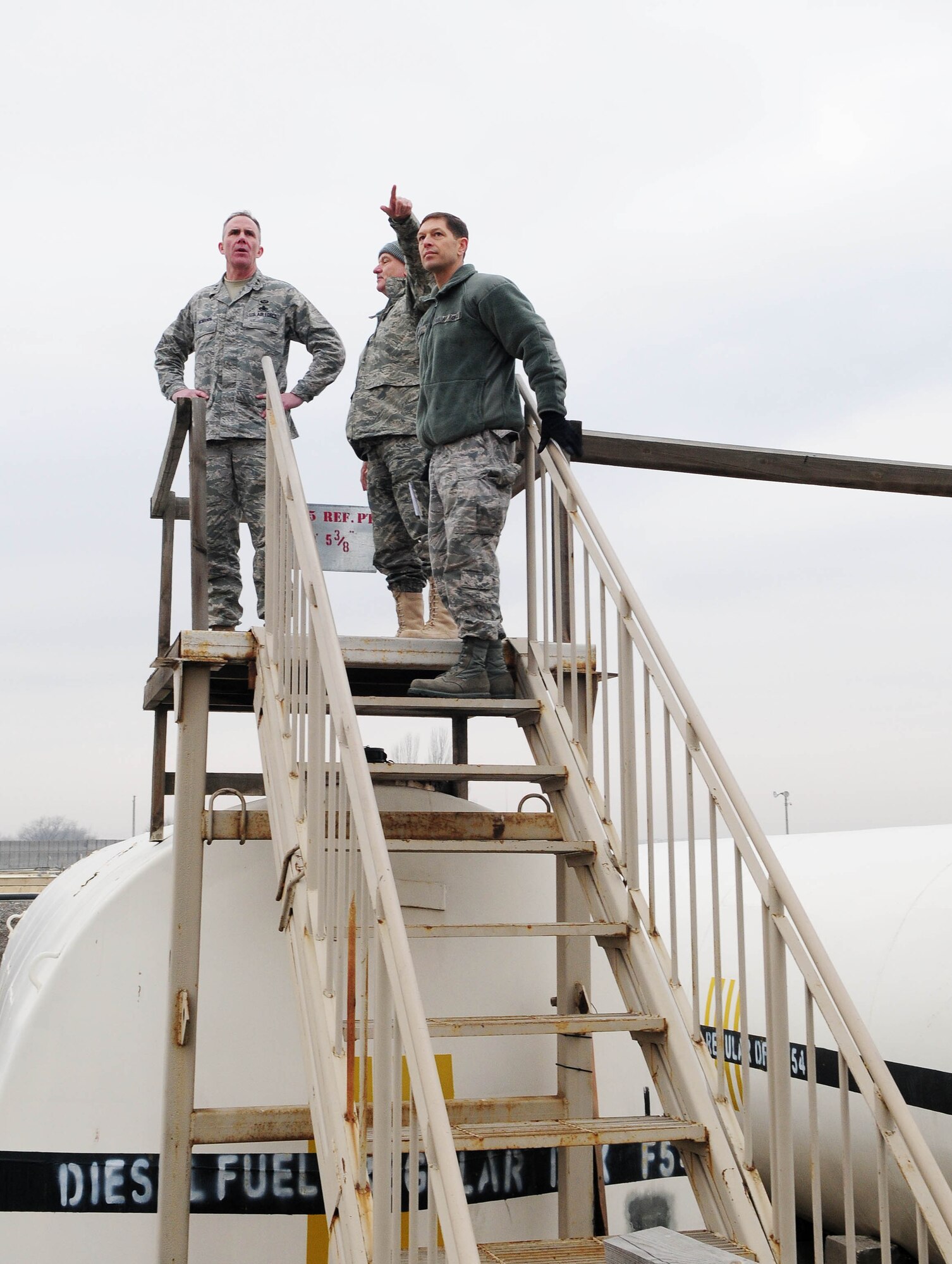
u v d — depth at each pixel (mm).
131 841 6691
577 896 4938
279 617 4309
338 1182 3102
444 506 4676
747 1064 3463
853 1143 5875
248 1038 4598
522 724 4852
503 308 4555
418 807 5184
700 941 7316
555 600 4742
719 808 3658
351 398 6152
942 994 5582
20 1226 4270
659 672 3953
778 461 7027
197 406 4980
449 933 3740
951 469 7395
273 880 4750
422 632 5926
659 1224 4934
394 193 5289
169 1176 4023
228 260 6156
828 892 6766
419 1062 2525
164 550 5883
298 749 3949
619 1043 5121
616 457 6703
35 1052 4398
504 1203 4684
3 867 46469
